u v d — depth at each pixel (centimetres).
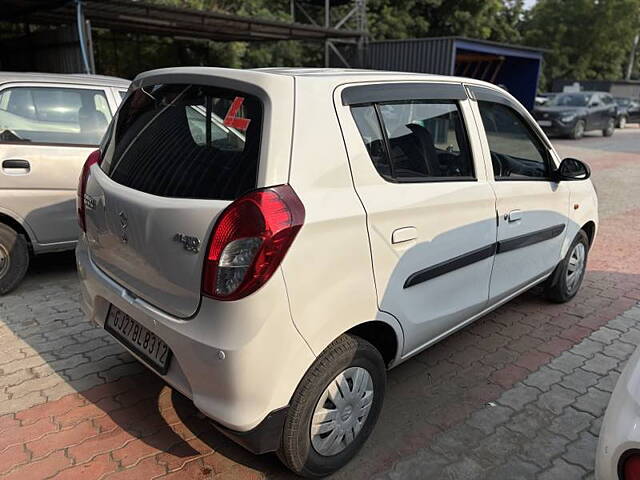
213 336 202
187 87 242
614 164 1285
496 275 329
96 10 1080
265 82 212
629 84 3416
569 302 457
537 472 258
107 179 256
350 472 253
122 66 1602
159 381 320
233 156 211
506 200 320
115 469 249
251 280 195
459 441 278
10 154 411
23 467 248
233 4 1827
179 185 219
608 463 165
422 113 275
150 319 226
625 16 3838
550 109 1873
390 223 240
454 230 280
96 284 266
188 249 206
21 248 430
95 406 295
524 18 4088
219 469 251
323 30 1495
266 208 196
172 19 1201
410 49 1727
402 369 346
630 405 169
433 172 276
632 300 464
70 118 443
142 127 257
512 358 363
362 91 243
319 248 211
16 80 423
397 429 286
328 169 220
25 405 293
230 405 206
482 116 315
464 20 2658
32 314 400
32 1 983
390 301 248
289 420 221
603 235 676
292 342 209
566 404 312
